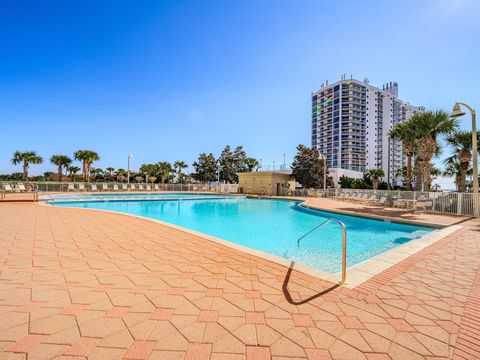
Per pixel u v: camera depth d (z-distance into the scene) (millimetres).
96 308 2256
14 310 2180
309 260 5625
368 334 1938
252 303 2424
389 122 84688
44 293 2543
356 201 17344
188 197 22438
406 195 13648
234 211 14820
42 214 8320
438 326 2068
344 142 77875
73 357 1597
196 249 4457
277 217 12539
